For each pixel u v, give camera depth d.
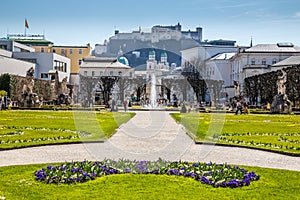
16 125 27.89
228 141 20.94
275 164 15.13
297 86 55.59
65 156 16.14
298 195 10.61
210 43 139.12
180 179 11.82
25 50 102.62
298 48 99.31
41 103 62.22
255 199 10.14
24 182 11.47
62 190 10.66
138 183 11.30
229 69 113.88
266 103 65.88
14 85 59.00
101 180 11.59
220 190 10.85
